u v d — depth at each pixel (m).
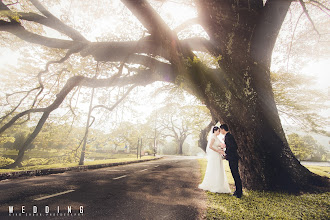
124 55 6.94
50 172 8.05
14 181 5.75
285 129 14.27
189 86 6.07
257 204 3.43
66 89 7.39
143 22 5.93
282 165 4.47
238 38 5.30
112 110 8.13
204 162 16.33
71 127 9.21
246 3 5.20
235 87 5.11
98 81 7.52
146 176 7.34
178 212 3.02
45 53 8.26
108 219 2.66
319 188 4.19
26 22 7.80
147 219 2.69
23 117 7.84
